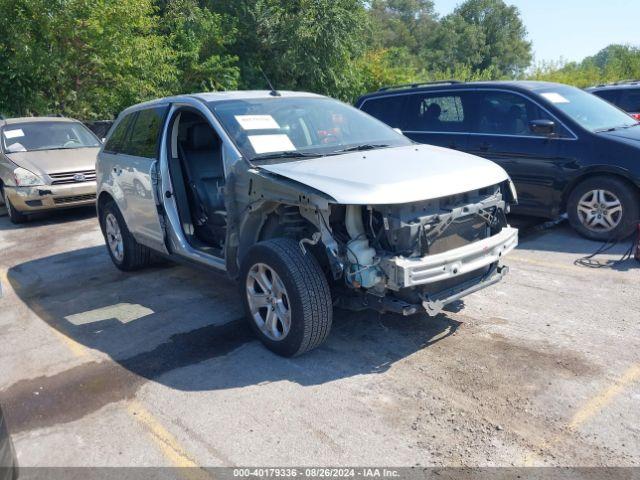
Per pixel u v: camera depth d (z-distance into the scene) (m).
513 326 4.39
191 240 5.06
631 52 30.52
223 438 3.17
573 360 3.83
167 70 16.69
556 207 6.80
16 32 13.41
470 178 3.88
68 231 8.76
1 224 9.73
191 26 19.30
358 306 3.83
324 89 22.50
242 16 21.75
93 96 15.09
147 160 5.27
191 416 3.40
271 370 3.89
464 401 3.40
